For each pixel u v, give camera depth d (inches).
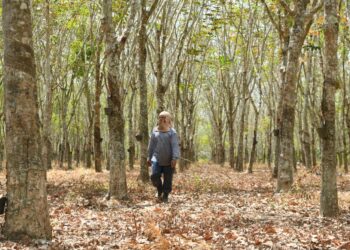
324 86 348.8
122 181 457.4
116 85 458.0
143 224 321.7
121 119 462.0
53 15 876.0
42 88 1250.6
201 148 3698.3
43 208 258.1
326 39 344.8
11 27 250.7
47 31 791.7
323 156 360.5
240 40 1224.2
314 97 1069.1
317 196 478.3
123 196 454.9
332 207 359.6
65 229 304.7
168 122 454.0
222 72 1381.6
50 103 811.4
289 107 524.7
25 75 251.0
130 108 1162.6
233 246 263.4
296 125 1786.4
